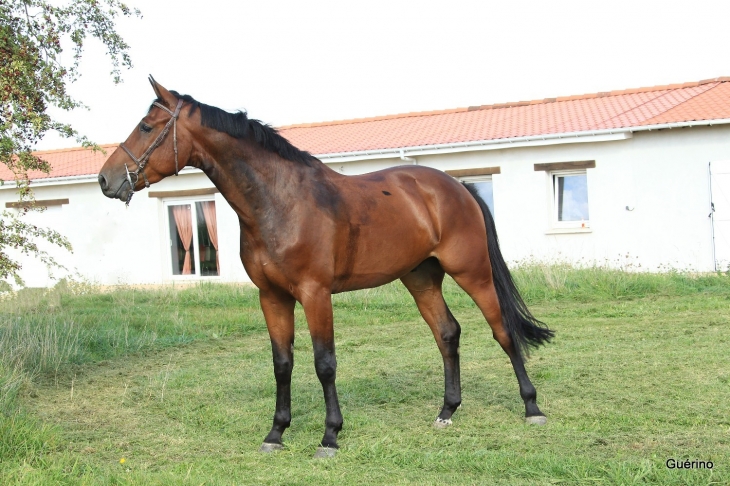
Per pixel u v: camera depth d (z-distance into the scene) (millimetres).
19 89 6383
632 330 8586
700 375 6234
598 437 4773
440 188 5426
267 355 8352
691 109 14039
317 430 5328
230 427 5488
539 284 11930
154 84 4645
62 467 4480
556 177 14938
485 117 17953
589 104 17391
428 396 6137
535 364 7047
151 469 4609
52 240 7164
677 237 13820
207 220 17312
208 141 4625
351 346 8594
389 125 18875
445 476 4238
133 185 4609
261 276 4789
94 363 8070
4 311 10992
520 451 4625
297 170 4773
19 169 6898
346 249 4875
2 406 5629
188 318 10750
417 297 5598
